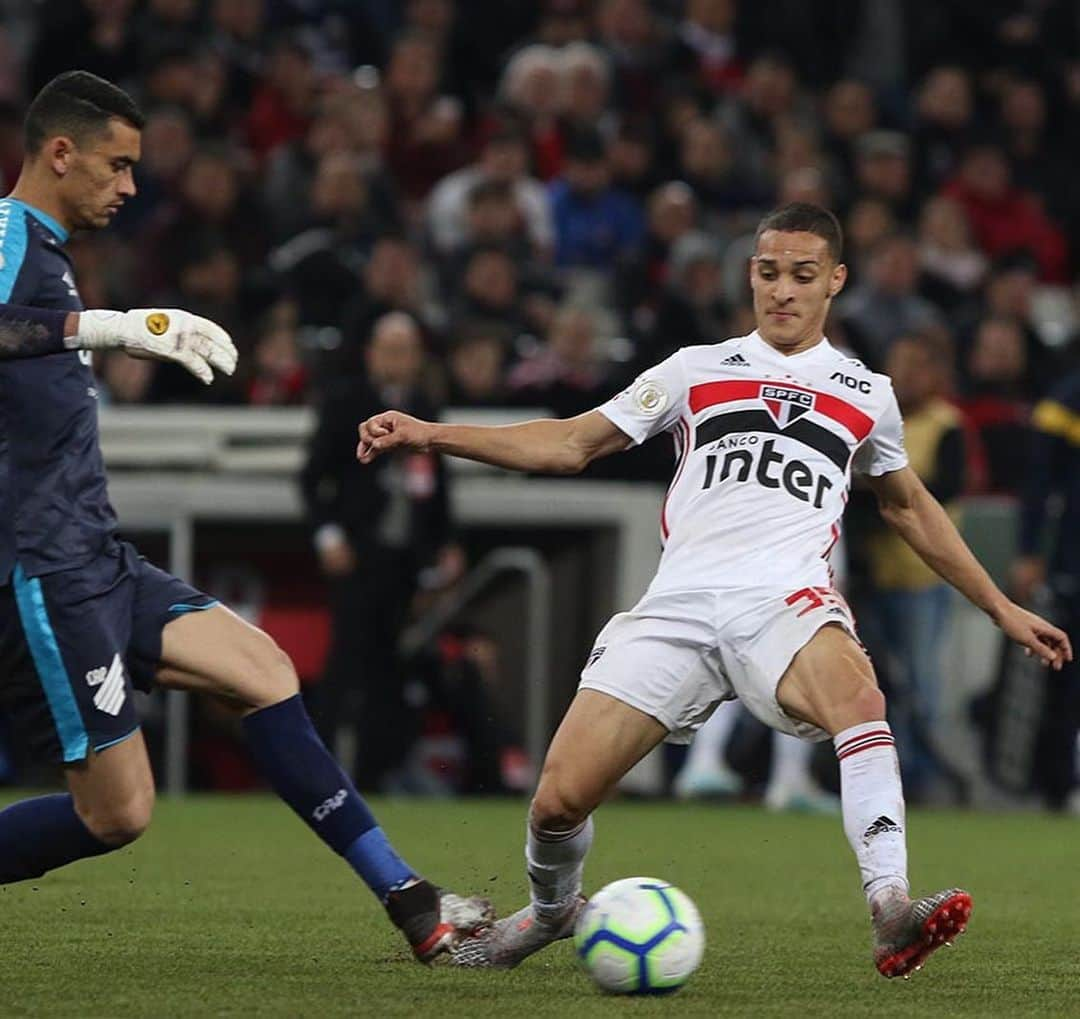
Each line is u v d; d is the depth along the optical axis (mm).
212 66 59062
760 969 20734
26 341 18703
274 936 22672
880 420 20625
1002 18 73125
